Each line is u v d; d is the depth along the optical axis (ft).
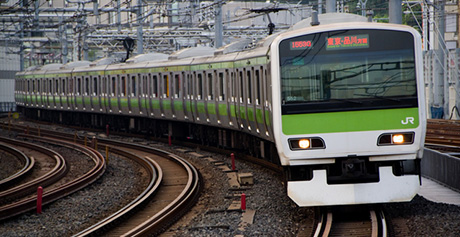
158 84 322.96
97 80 404.16
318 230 118.93
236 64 219.82
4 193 178.91
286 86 132.46
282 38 132.87
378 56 131.34
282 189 172.86
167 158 263.70
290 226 129.39
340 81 131.54
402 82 130.82
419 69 130.62
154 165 233.96
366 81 131.23
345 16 155.53
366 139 130.52
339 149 131.03
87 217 156.56
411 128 130.41
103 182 210.79
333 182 133.90
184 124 318.86
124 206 171.73
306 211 141.18
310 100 131.85
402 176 129.80
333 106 131.23
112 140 338.95
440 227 117.70
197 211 153.79
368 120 130.72
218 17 324.60
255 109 193.98
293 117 132.05
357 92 131.23
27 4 411.75
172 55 314.35
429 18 388.57
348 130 131.03
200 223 135.64
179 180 204.33
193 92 281.13
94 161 260.42
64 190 183.93
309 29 132.77
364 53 131.54
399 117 130.52
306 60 132.26
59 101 469.57
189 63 284.61
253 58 191.83
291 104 132.16
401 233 116.26
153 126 351.67
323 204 130.52
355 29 131.64
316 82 131.95
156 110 328.90
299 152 132.16
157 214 141.49
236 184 186.91
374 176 132.57
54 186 206.28
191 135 309.63
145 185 204.54
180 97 297.12
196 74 276.62
